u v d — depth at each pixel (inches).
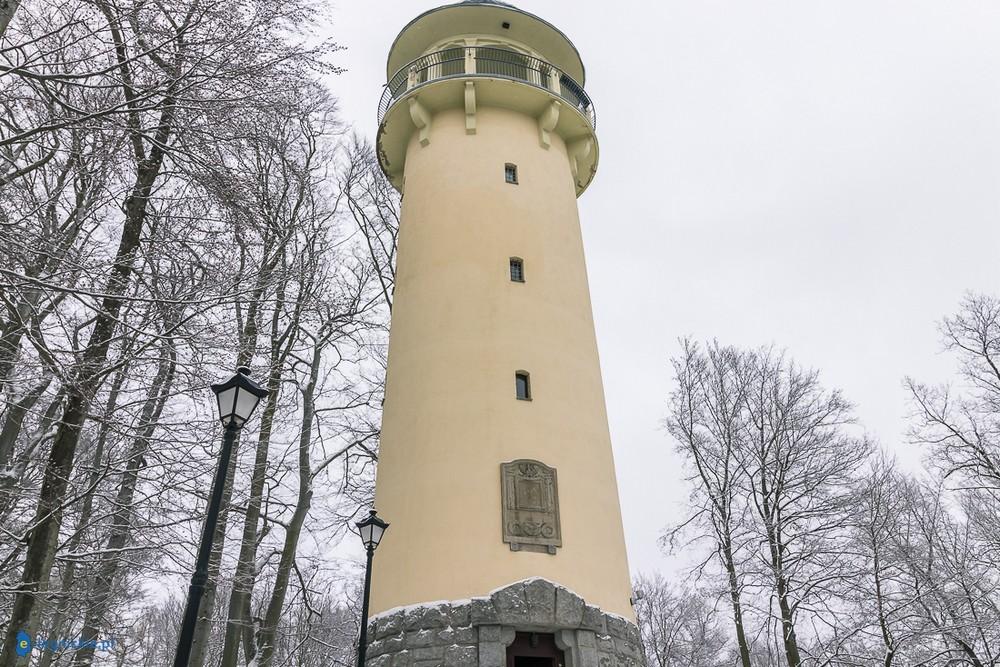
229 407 331.3
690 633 1531.7
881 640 874.1
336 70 407.8
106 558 560.1
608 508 668.7
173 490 498.3
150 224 471.2
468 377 678.5
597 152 950.4
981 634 834.8
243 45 374.3
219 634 1326.3
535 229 789.9
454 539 601.0
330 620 1455.5
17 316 372.2
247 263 501.7
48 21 362.9
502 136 854.5
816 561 912.3
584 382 721.0
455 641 556.1
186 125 384.5
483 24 955.3
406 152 936.9
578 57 1000.9
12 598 542.6
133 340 420.5
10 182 399.5
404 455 668.7
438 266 757.3
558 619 569.0
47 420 455.5
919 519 948.6
